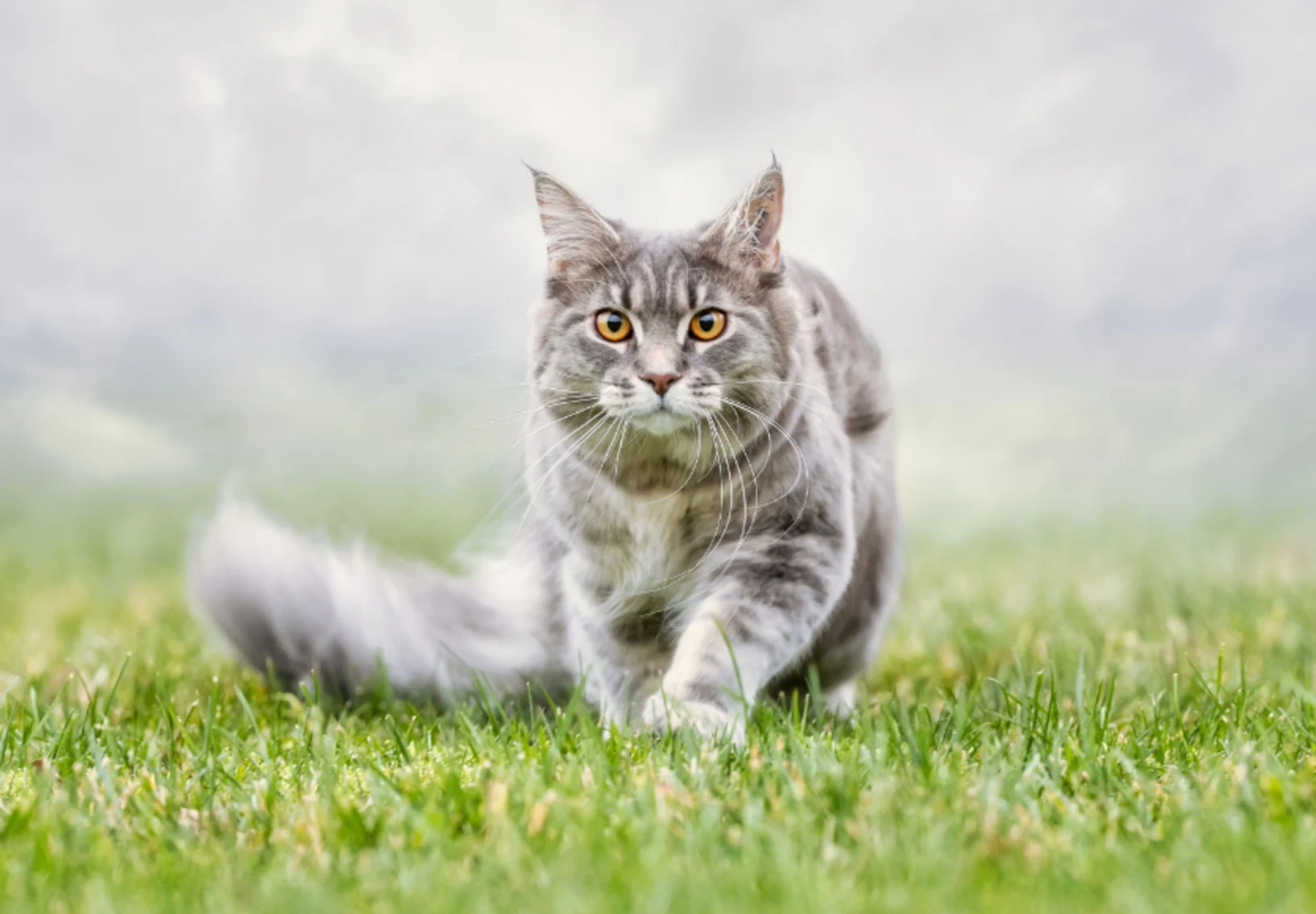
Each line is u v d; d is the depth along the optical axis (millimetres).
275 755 4363
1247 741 4117
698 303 4980
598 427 5020
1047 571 9719
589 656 5277
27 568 11711
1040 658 6117
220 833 3482
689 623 4926
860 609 5723
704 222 5422
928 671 6105
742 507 4977
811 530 4965
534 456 5340
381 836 3352
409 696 5891
